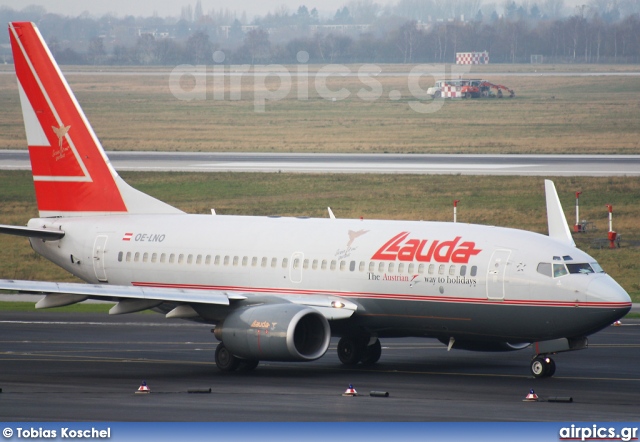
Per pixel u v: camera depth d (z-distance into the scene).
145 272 143.50
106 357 136.25
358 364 132.00
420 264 123.25
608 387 110.06
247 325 119.75
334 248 130.50
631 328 163.25
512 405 96.81
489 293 118.56
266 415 90.19
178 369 126.00
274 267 133.62
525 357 138.00
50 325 168.62
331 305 125.75
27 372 122.12
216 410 92.81
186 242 141.62
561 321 115.31
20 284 115.88
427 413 91.75
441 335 125.06
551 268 116.31
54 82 151.25
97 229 148.88
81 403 96.69
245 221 141.25
